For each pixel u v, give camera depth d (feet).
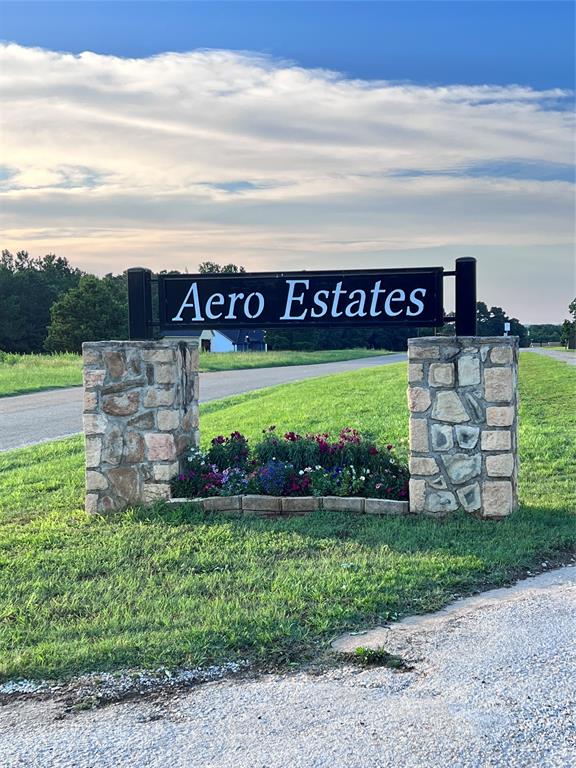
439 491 21.36
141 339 23.99
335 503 22.08
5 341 232.12
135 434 22.98
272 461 23.45
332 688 11.98
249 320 23.85
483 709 11.22
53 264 312.50
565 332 250.57
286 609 14.96
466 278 21.90
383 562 17.56
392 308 22.81
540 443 33.73
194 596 16.06
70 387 85.81
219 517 22.03
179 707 11.59
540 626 14.06
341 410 49.08
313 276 23.27
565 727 10.72
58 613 15.52
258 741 10.57
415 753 10.17
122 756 10.34
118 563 18.47
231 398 68.03
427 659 12.85
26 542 20.56
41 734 11.00
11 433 48.52
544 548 18.52
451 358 21.06
